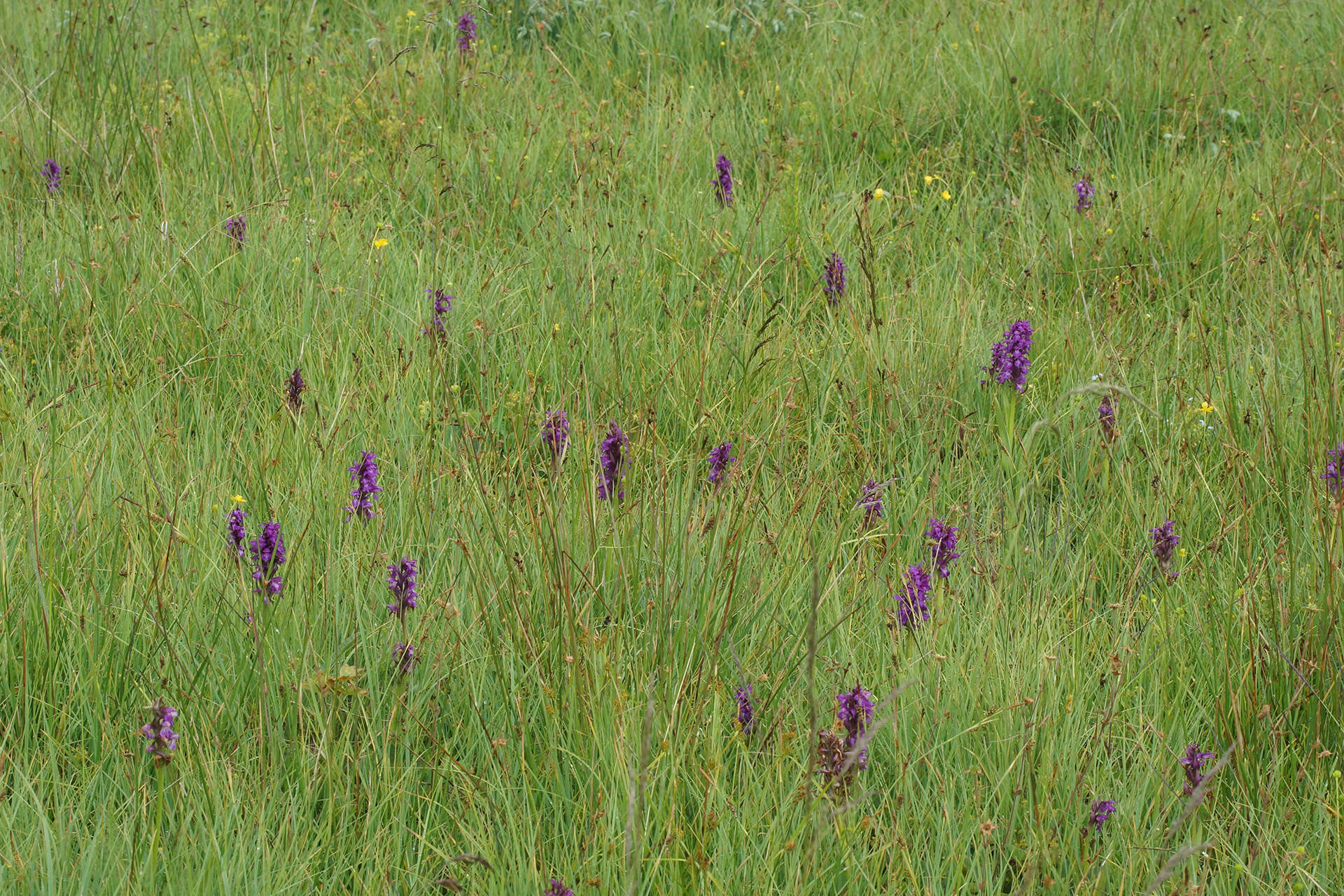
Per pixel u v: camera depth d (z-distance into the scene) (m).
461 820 3.93
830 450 5.93
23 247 7.35
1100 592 5.28
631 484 5.16
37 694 4.21
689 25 11.48
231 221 7.52
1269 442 5.74
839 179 9.25
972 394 6.58
